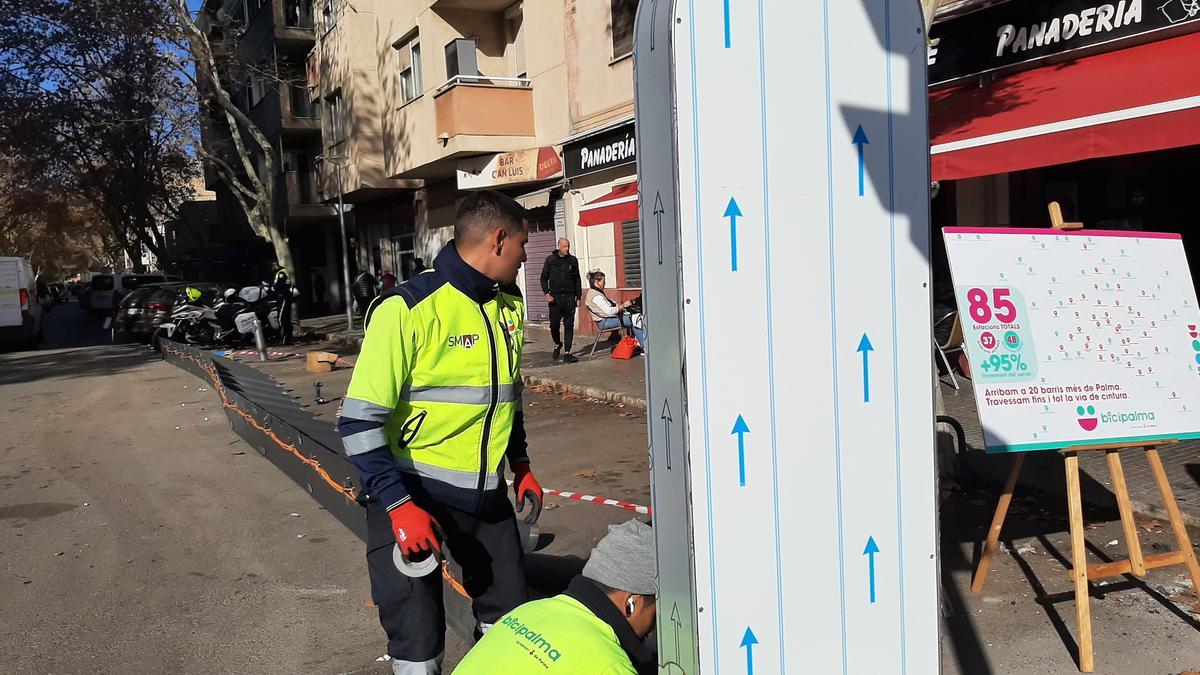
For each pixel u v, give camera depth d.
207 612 4.52
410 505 2.47
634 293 15.12
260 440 8.17
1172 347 3.90
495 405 2.78
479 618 3.02
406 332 2.55
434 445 2.72
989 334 3.69
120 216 39.78
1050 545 4.71
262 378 11.58
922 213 2.04
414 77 20.06
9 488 7.35
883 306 2.01
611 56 14.76
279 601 4.62
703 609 1.90
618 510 5.93
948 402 7.90
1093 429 3.70
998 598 4.13
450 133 17.44
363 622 4.32
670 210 1.85
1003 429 3.61
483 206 2.68
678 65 1.80
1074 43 8.16
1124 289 3.92
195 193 45.69
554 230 17.78
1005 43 8.78
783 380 1.93
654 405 1.99
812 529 1.98
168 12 20.67
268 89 30.84
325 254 33.88
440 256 2.75
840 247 1.96
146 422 10.33
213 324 18.61
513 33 18.94
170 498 6.80
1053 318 3.78
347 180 23.77
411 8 19.64
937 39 9.44
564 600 2.00
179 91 23.23
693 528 1.88
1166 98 6.45
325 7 24.53
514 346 2.85
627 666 1.86
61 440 9.45
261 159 33.50
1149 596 4.05
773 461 1.94
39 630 4.36
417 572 2.51
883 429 2.04
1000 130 7.39
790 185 1.90
